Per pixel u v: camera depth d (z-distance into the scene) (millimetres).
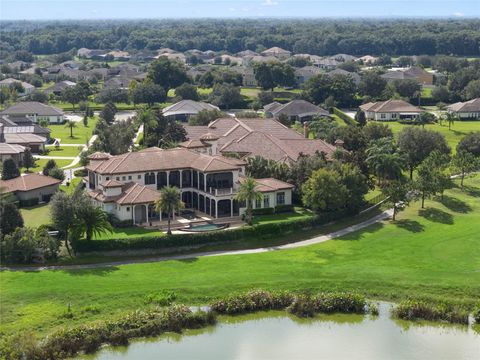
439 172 136125
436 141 158250
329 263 102438
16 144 170250
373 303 89438
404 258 104500
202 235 108938
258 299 88312
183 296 90438
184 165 125500
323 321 85438
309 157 133500
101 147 163125
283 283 94062
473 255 105625
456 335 81500
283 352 77312
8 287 92000
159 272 98500
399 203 126000
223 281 94562
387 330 82875
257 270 99250
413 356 76250
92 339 78188
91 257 104250
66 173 153750
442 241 112438
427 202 135000
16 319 83188
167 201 108000
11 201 118438
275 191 123438
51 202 105062
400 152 143250
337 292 90938
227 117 188750
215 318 85188
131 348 78688
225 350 77875
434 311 85375
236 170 124562
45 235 104000
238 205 121812
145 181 123375
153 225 115375
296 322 85188
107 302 87938
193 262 103000
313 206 120938
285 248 110125
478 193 142125
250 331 82688
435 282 94188
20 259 102000
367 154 141250
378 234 116562
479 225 120688
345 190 121688
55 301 88000
